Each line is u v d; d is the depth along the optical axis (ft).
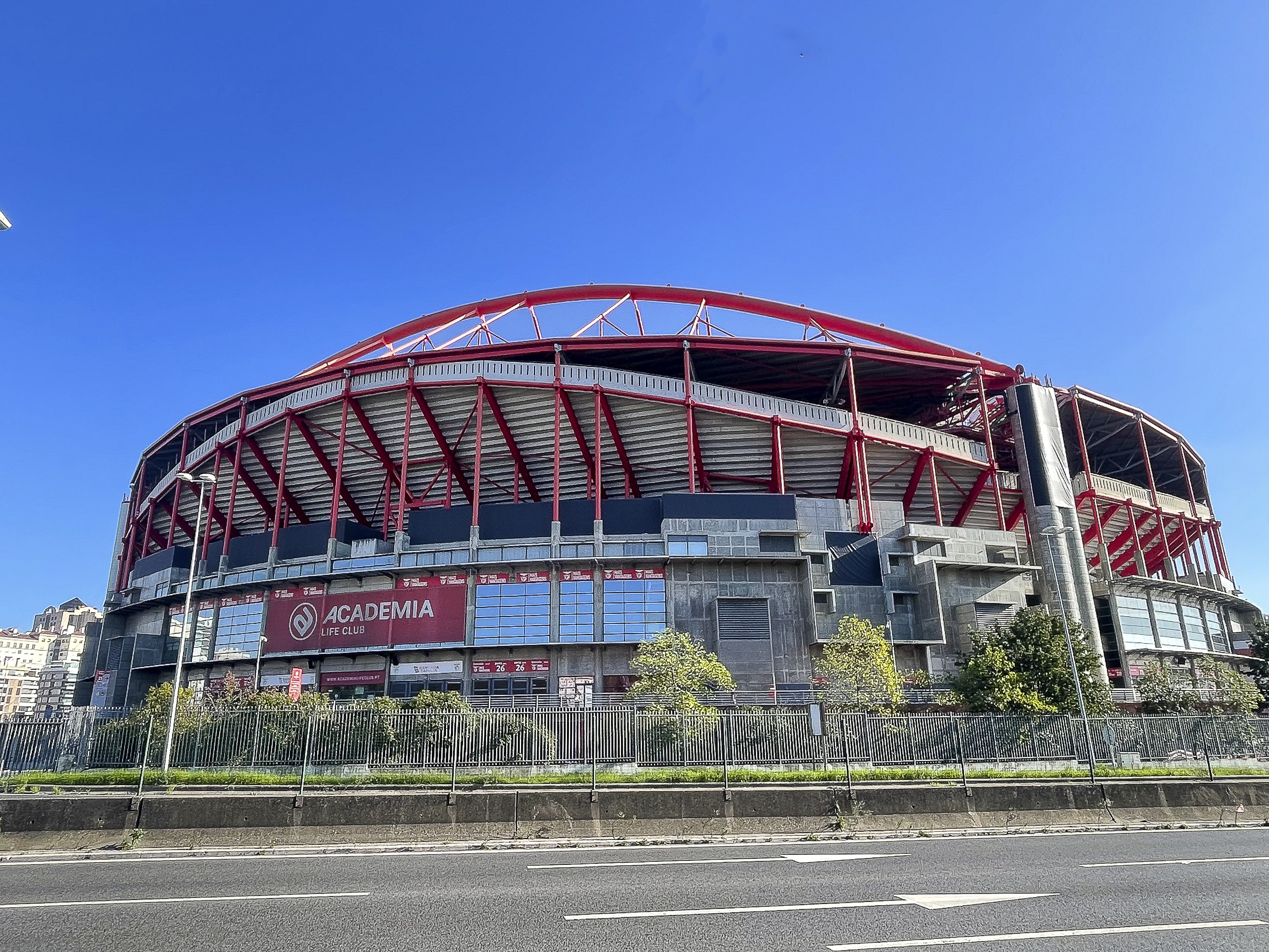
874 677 120.16
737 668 144.66
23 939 32.30
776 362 197.67
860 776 84.99
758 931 33.27
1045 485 191.83
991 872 47.55
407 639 156.25
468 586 157.48
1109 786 74.74
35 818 59.62
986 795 71.87
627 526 161.58
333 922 35.09
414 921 35.29
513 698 141.69
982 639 127.44
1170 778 88.48
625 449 196.03
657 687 111.75
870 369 199.62
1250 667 162.20
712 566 154.20
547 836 63.57
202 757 88.58
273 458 215.72
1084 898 39.68
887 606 156.04
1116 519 237.66
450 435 200.54
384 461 206.80
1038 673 118.93
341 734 88.58
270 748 88.38
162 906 38.42
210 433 235.20
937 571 161.68
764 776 83.76
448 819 63.67
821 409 182.80
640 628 151.53
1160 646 194.08
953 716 95.30
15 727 86.17
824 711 92.53
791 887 42.88
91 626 219.20
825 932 33.09
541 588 155.74
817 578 154.92
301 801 62.69
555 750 89.92
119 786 79.92
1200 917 35.63
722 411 179.42
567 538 157.58
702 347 189.37
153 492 245.04
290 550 176.86
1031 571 165.78
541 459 203.51
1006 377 207.10
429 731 88.79
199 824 61.05
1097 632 180.65
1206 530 261.03
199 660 174.29
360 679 159.63
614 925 34.32
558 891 41.98
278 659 166.91
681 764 90.89
